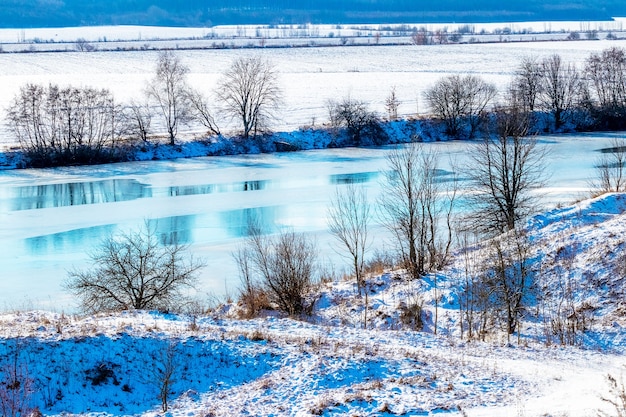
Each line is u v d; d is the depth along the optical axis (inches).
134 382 1342.3
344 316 2102.6
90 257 2891.2
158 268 2340.1
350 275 2541.8
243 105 5698.8
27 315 1721.2
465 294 2137.1
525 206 2689.5
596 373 1387.8
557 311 1980.8
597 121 6122.1
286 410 1196.5
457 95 5920.3
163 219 3607.3
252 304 2220.7
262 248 2795.3
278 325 1715.1
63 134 5260.8
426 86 7755.9
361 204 3720.5
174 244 3120.1
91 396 1300.4
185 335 1477.6
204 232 3348.9
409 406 1168.8
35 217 3688.5
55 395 1283.2
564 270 2142.0
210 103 6653.5
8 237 3326.8
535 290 2096.5
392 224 3223.4
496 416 1074.1
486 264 2210.9
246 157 5324.8
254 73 5984.3
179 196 4114.2
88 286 2192.4
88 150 5083.7
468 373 1359.5
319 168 4835.1
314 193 4104.3
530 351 1594.5
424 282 2249.0
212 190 4261.8
